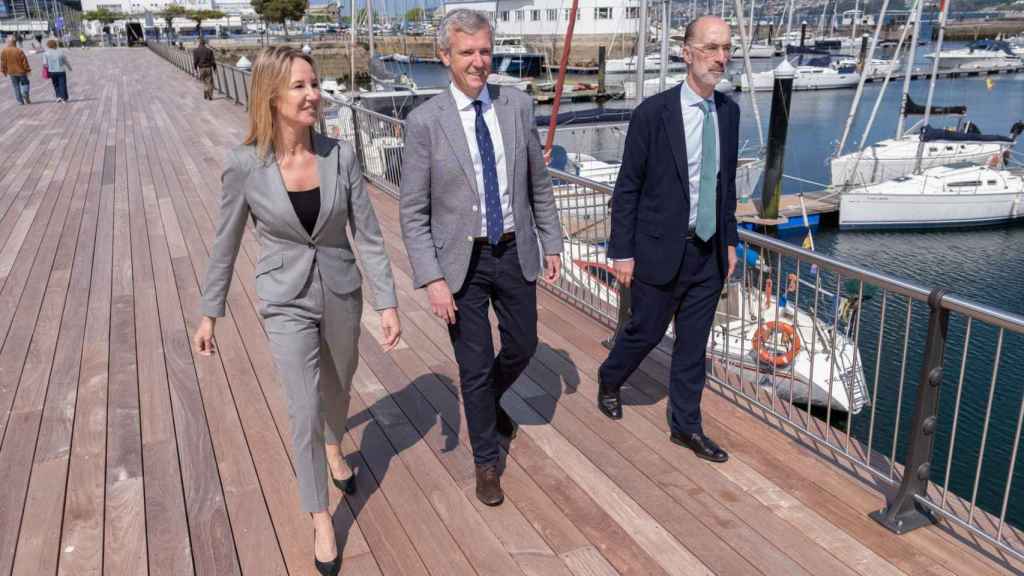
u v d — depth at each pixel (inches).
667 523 112.6
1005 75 1927.9
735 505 116.3
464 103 105.4
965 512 111.0
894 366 463.5
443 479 125.4
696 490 120.5
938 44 893.8
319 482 100.6
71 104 737.0
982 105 1449.3
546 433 139.4
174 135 534.6
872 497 117.2
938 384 104.0
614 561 104.7
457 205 106.7
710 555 105.4
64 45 2239.2
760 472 124.9
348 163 99.2
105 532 113.1
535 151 113.3
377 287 103.4
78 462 132.6
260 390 159.8
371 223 103.1
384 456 133.3
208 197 347.6
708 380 158.7
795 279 130.6
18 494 123.1
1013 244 778.2
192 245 271.9
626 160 119.3
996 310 93.0
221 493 122.5
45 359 177.6
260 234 98.8
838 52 2074.3
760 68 1878.7
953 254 754.2
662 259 119.5
